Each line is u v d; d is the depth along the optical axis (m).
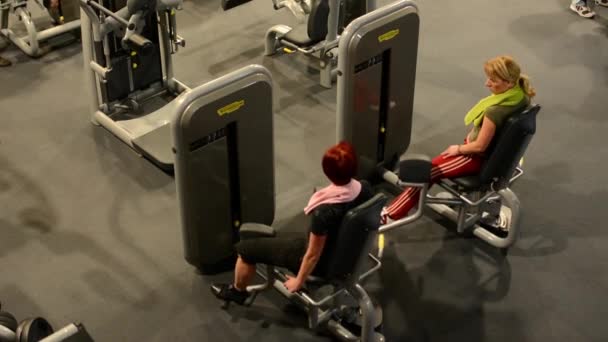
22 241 4.35
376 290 4.03
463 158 4.11
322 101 5.58
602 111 5.48
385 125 4.57
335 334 3.75
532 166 4.94
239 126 3.72
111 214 4.55
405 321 3.87
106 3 4.91
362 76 4.18
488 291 4.05
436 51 6.20
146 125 5.21
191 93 3.50
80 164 4.96
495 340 3.78
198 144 3.60
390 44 4.22
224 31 6.45
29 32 5.93
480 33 6.45
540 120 5.38
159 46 5.35
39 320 3.32
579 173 4.88
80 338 3.02
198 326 3.84
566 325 3.86
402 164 3.95
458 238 4.38
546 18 6.68
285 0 5.84
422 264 4.20
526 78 3.87
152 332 3.81
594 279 4.12
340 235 3.27
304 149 5.10
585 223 4.49
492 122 3.89
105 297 4.00
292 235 3.88
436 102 5.58
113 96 5.27
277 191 4.73
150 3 4.66
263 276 3.93
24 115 5.42
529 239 4.38
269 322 3.85
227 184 3.87
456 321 3.88
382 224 4.23
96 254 4.27
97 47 4.96
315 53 5.70
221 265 4.19
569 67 6.00
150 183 4.80
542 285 4.09
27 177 4.84
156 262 4.22
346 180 3.26
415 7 4.30
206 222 3.90
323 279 3.47
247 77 3.67
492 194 4.29
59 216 4.53
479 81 5.82
